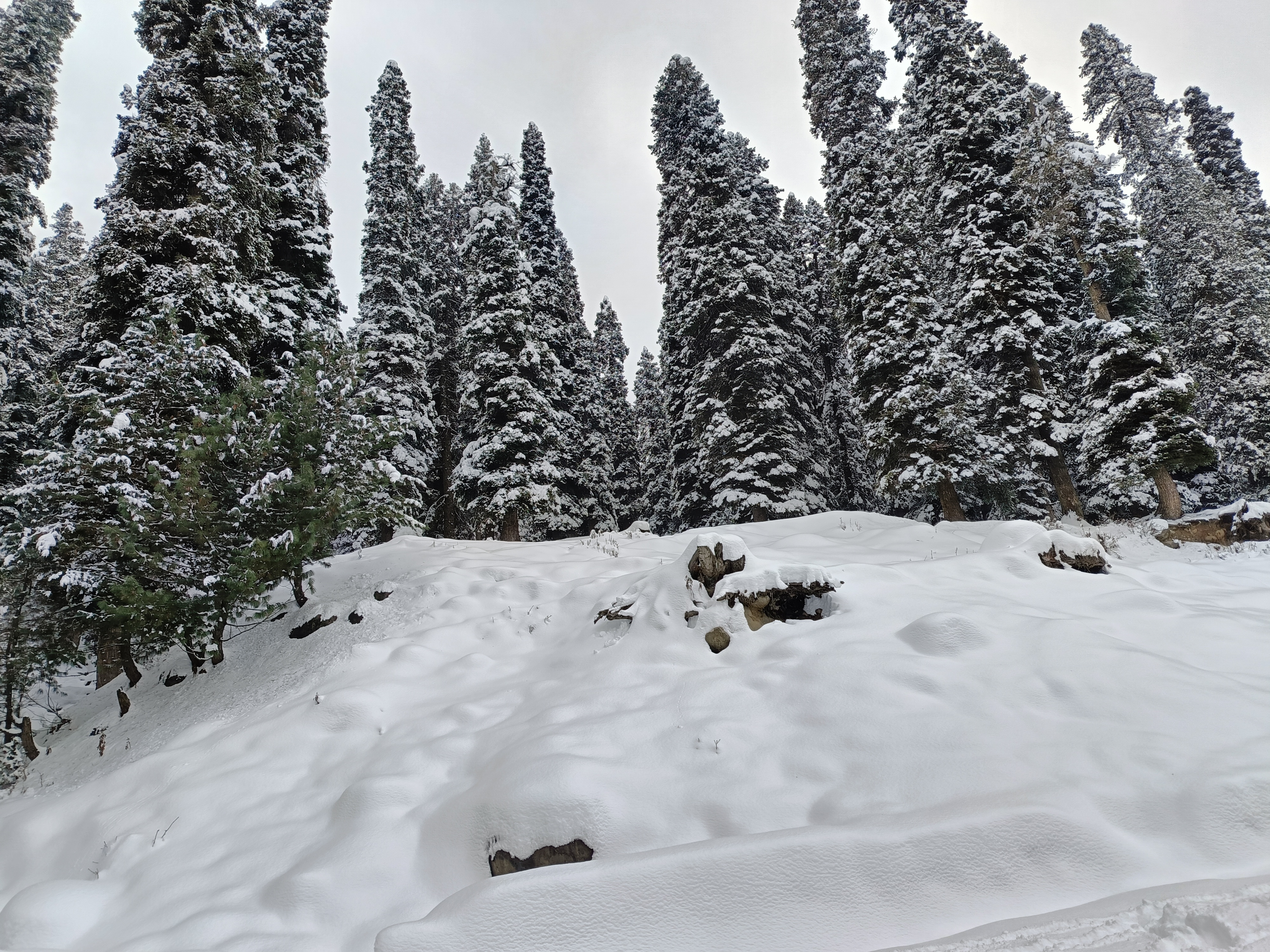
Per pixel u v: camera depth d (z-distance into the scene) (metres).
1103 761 3.96
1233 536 13.55
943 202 20.02
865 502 27.38
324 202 19.42
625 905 3.25
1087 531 13.54
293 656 9.39
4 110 19.67
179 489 8.31
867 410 18.97
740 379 21.64
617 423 37.31
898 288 18.25
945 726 4.59
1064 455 20.47
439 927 3.18
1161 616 6.32
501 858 4.22
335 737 6.76
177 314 10.59
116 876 5.14
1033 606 6.91
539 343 20.59
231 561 8.88
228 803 5.90
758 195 29.70
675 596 7.45
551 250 27.28
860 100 22.69
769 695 5.54
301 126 18.70
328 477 9.86
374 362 21.42
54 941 4.36
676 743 5.07
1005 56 20.41
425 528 11.55
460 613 9.70
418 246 26.39
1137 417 15.91
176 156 12.02
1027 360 18.64
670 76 29.17
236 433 9.51
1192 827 3.35
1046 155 18.19
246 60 13.16
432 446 23.19
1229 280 21.39
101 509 8.86
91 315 11.93
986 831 3.35
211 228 12.26
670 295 27.92
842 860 3.31
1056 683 4.88
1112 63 27.36
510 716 6.46
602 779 4.56
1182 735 4.10
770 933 3.09
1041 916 2.85
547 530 24.03
